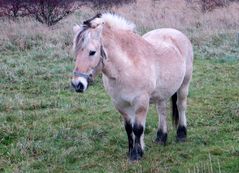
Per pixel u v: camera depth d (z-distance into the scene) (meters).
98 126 7.41
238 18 17.14
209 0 19.25
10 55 12.48
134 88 5.55
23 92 9.39
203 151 6.32
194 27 16.02
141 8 19.91
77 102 8.69
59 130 7.09
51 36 14.22
